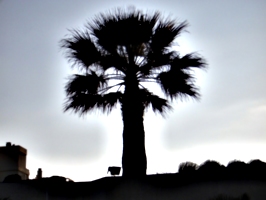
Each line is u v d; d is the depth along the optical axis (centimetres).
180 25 2138
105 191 1809
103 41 2089
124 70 2108
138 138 2005
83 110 2062
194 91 2088
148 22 2108
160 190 1778
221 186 1744
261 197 1712
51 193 1838
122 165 1983
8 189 1847
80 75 2078
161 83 2094
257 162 1791
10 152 2289
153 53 2102
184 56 2112
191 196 1752
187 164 1908
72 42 2106
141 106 2056
